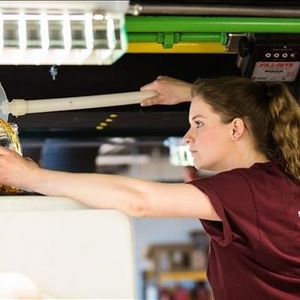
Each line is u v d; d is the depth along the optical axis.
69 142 3.49
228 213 1.64
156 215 1.57
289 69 2.11
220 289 1.90
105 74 2.27
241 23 1.76
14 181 1.57
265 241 1.69
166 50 2.11
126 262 1.50
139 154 6.30
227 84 1.87
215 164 1.88
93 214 1.51
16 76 2.22
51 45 1.45
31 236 1.48
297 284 1.78
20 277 1.41
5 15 1.40
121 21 1.47
